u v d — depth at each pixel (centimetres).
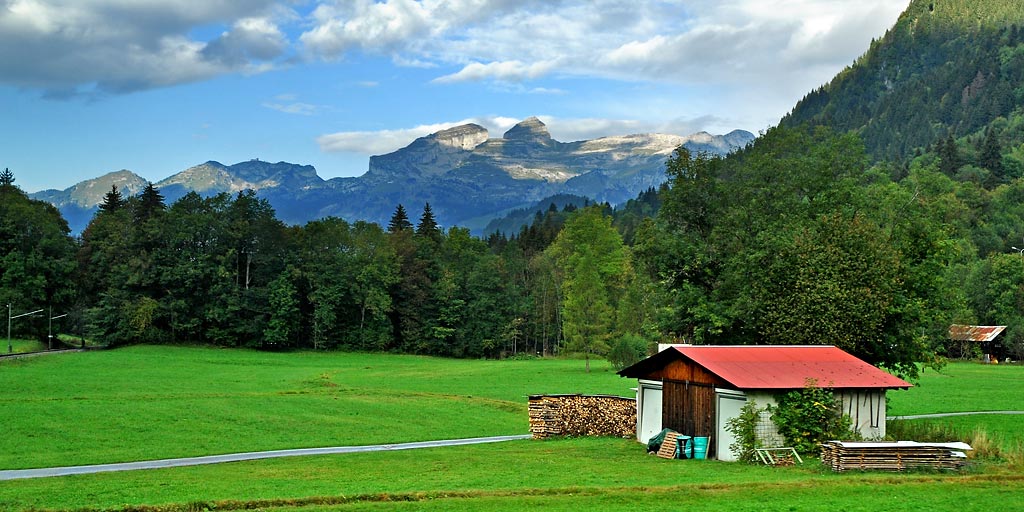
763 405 3950
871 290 5078
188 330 14262
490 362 12825
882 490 2941
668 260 6191
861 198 5966
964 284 14150
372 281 15112
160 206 15412
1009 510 2616
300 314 14838
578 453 4322
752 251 5641
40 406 5488
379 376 9469
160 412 5519
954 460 3450
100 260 13950
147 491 3055
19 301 12838
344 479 3353
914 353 5366
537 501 2773
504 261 16725
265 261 14725
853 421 4097
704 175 6331
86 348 13250
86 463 3947
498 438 5212
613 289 13188
